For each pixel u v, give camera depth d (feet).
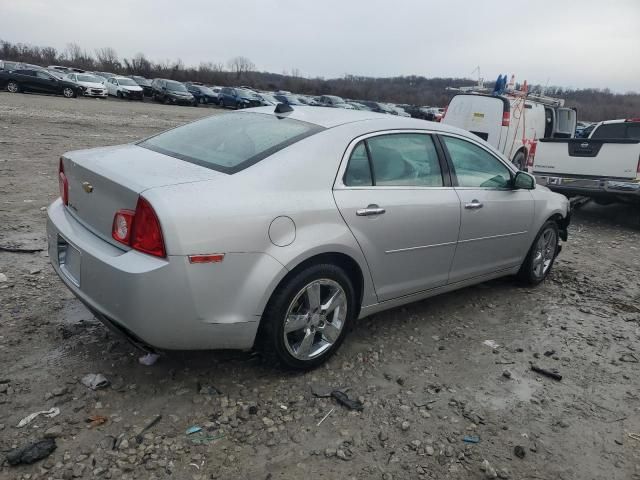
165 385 10.46
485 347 13.30
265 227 9.73
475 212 14.10
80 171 10.55
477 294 16.90
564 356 13.16
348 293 11.46
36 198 23.43
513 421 10.34
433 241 13.07
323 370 11.51
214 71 271.90
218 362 11.39
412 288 13.15
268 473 8.50
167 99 125.70
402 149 12.70
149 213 8.93
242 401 10.19
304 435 9.45
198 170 10.20
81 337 11.95
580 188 28.32
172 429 9.28
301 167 10.61
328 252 10.80
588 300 17.16
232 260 9.39
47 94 105.29
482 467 9.00
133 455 8.61
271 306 10.19
